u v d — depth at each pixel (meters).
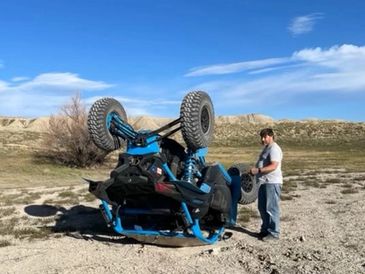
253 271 4.25
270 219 5.44
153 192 4.99
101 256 4.97
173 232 5.23
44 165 20.56
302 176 13.45
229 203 5.61
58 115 21.11
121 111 5.60
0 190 12.44
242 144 51.97
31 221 7.27
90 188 5.16
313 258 4.51
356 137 55.56
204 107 5.19
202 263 4.56
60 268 4.57
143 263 4.63
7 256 5.11
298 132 61.69
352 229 5.81
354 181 11.51
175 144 5.38
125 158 5.09
